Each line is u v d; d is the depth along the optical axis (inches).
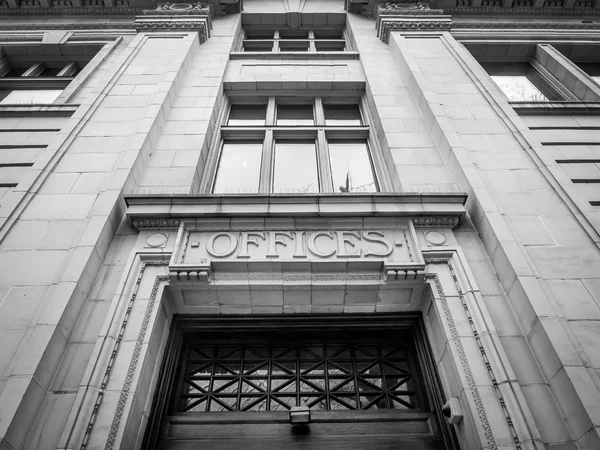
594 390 146.6
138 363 164.9
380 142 326.6
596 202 239.0
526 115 318.7
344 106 406.6
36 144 281.1
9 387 142.8
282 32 553.9
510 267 190.5
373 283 202.4
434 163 270.5
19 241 202.5
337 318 216.4
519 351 170.2
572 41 458.9
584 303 178.4
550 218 218.2
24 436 140.3
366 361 208.5
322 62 433.7
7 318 169.6
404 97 345.4
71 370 160.1
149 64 367.2
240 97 402.6
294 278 202.7
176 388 194.5
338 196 225.1
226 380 201.8
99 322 176.9
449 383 177.3
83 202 224.8
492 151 264.8
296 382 198.4
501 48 458.3
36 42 456.8
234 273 203.5
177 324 211.9
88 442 139.4
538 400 154.6
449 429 168.4
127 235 217.9
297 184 311.7
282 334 218.2
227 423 177.6
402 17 462.3
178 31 435.8
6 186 247.3
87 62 461.1
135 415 157.8
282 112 399.9
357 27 501.7
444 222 223.0
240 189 303.0
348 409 187.0
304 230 219.6
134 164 249.1
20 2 509.4
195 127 306.3
